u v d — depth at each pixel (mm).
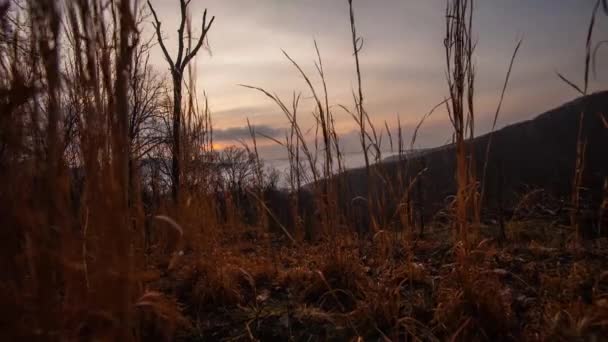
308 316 2158
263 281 2764
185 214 2643
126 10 1215
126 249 1213
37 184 1139
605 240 2793
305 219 3500
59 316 1135
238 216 3576
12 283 1108
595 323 1622
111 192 1208
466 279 1947
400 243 3139
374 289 2213
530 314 1909
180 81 2936
